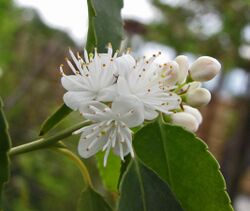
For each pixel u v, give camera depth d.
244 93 0.63
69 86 0.13
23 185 0.38
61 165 0.47
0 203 0.12
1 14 0.46
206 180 0.13
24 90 0.50
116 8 0.14
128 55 0.13
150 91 0.13
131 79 0.12
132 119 0.12
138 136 0.13
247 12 0.58
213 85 0.73
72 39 0.57
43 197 0.44
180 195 0.13
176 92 0.14
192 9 0.60
